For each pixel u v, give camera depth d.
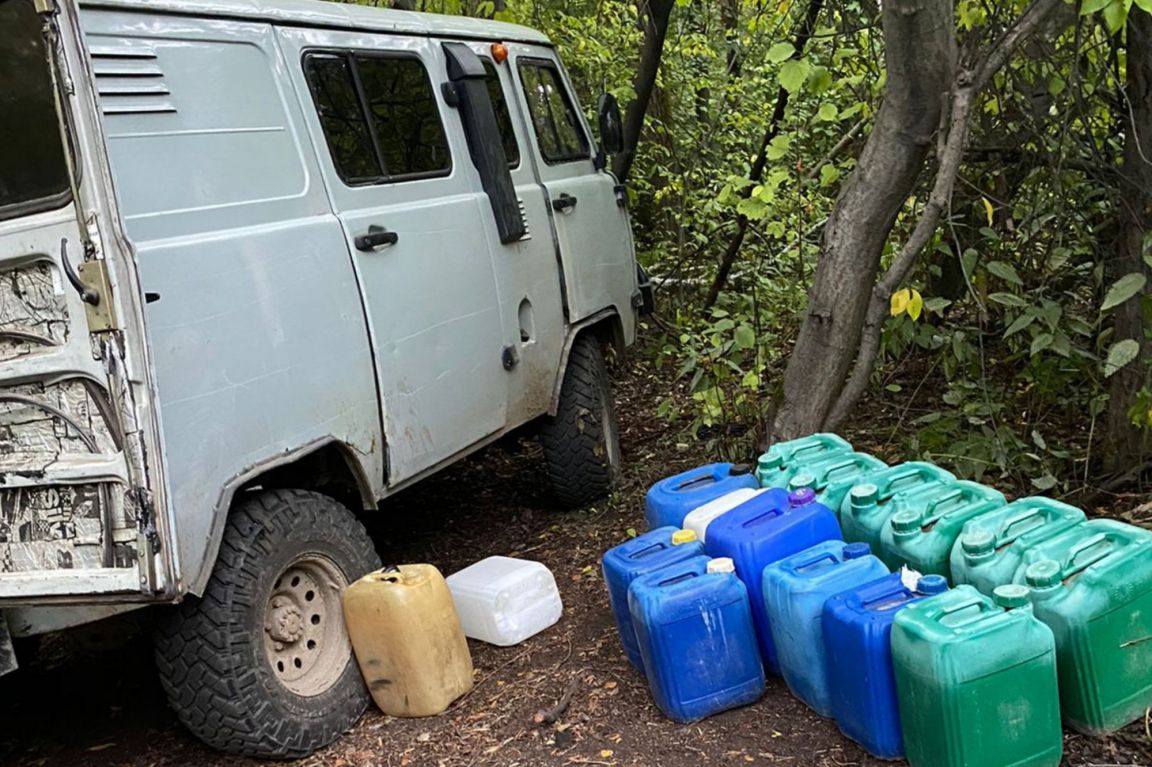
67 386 3.01
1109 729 2.92
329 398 3.62
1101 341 4.85
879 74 5.38
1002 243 5.28
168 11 3.33
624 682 3.68
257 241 3.41
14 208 3.00
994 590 2.84
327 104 3.94
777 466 3.99
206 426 3.12
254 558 3.32
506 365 4.73
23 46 2.93
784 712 3.33
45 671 4.60
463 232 4.48
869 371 4.42
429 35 4.71
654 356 8.07
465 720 3.57
